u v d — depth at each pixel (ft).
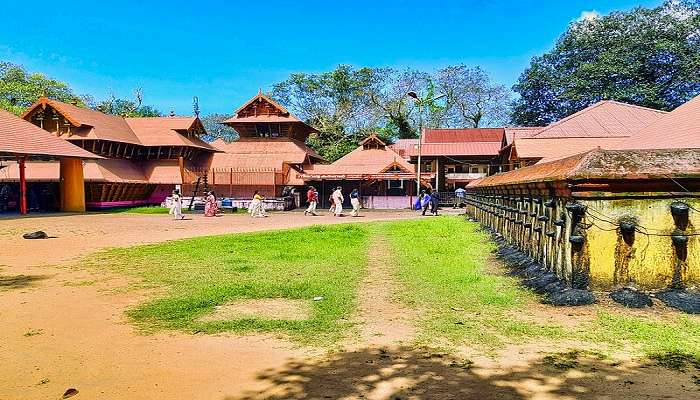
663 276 18.54
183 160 130.52
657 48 138.72
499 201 41.45
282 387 11.75
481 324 16.74
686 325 15.74
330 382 11.98
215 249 39.75
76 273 29.14
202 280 26.27
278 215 98.22
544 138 92.94
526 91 174.50
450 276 25.16
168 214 99.96
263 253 37.01
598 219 18.88
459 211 110.93
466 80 183.21
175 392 11.57
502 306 18.93
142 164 131.64
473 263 29.40
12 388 11.91
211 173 127.65
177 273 28.66
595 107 99.14
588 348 14.05
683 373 12.06
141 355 14.34
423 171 140.36
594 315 17.13
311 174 126.41
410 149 155.53
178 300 21.20
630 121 94.07
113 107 187.83
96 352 14.66
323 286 24.11
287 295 22.18
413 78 180.55
